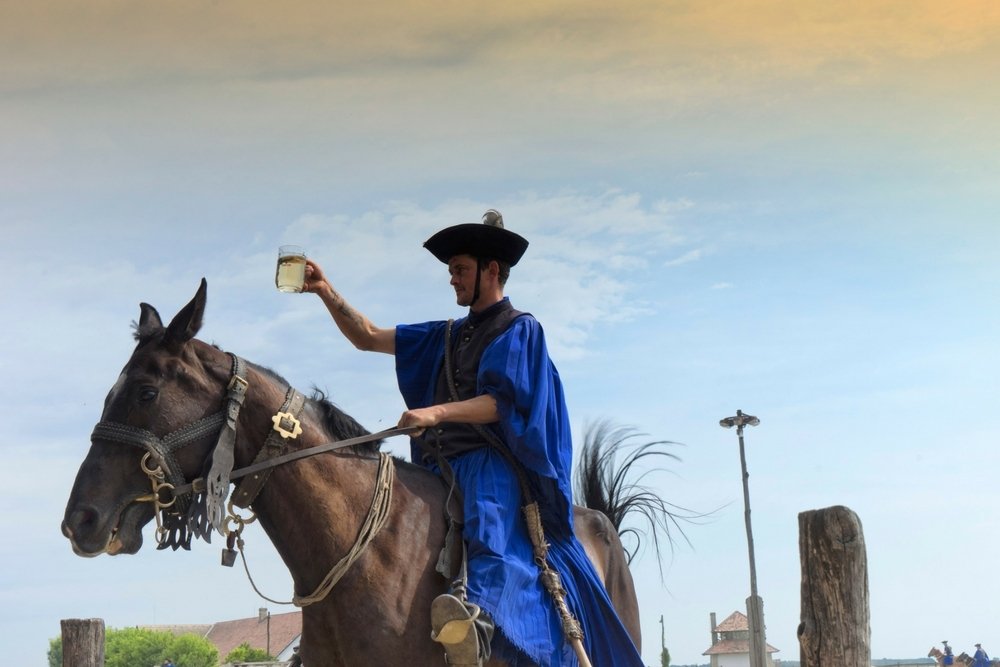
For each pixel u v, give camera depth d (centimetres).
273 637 8619
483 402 461
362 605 418
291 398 434
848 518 436
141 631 8750
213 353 424
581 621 466
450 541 443
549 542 478
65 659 899
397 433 441
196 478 406
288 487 421
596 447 674
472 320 503
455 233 494
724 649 4516
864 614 435
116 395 402
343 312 533
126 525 392
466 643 405
